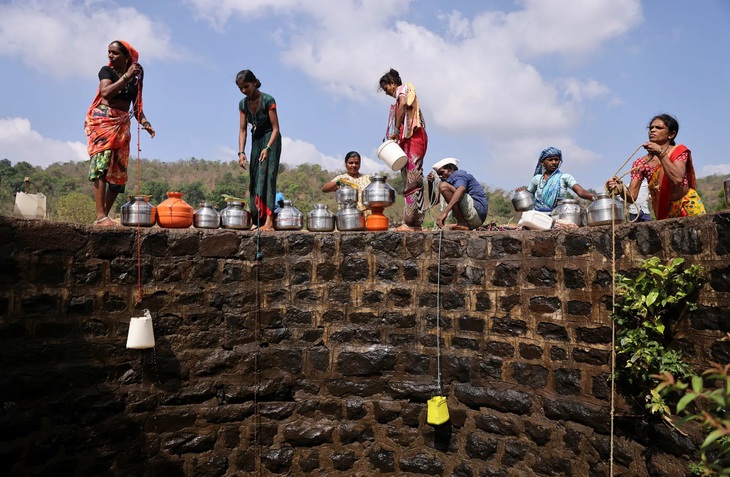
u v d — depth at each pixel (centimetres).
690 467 402
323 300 611
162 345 568
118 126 579
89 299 534
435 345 591
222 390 587
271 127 652
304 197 4784
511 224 665
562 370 513
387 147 631
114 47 579
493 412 558
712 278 399
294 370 605
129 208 569
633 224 463
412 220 659
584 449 493
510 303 552
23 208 545
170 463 565
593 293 493
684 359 421
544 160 636
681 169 461
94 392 530
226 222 608
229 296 593
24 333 498
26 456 488
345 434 601
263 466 595
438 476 583
